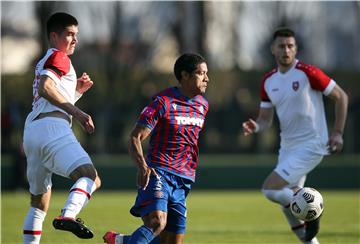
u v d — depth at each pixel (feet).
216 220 150.92
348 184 254.47
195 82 79.00
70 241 112.68
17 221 147.64
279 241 115.03
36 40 380.17
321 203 90.79
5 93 340.80
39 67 83.66
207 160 280.72
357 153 286.66
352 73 342.23
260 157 300.61
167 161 78.74
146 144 322.55
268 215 162.61
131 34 384.88
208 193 243.60
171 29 376.89
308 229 92.99
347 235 122.11
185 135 79.25
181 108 79.10
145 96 340.18
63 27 83.97
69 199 76.02
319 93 103.45
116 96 340.39
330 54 493.36
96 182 79.20
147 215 76.84
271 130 331.77
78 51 371.56
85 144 319.68
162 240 80.94
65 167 79.05
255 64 395.55
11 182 244.83
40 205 85.76
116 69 349.41
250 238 118.73
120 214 163.63
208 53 365.40
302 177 104.42
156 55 394.73
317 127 102.73
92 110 332.80
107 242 78.79
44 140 80.12
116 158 289.33
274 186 100.68
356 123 286.87
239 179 253.65
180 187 79.61
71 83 83.41
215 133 321.73
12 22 400.26
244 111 323.57
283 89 103.24
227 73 335.67
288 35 103.04
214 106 324.80
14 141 278.46
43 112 81.87
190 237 119.55
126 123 332.80
